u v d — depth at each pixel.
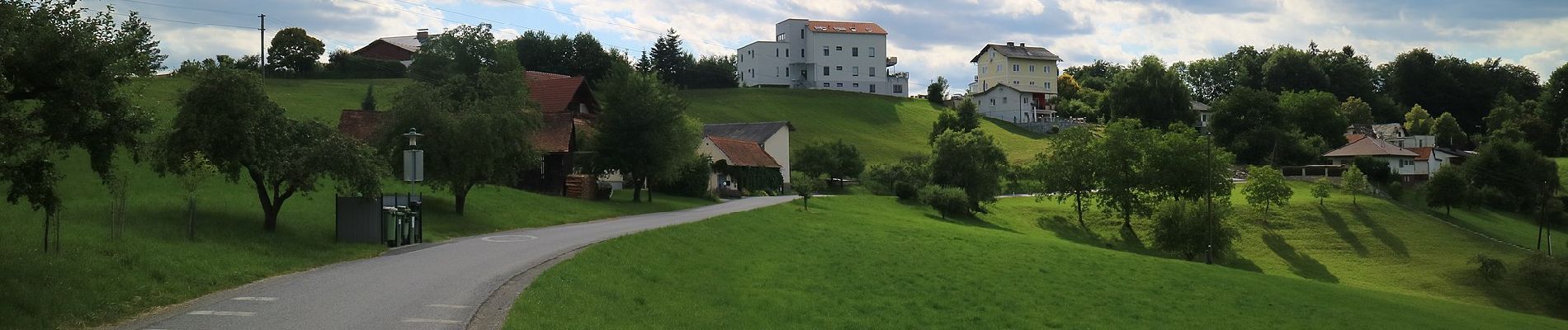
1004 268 33.12
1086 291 29.84
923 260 32.84
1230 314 28.66
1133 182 74.94
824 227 43.06
